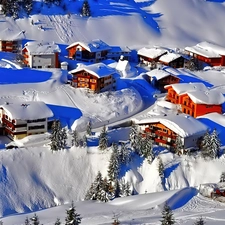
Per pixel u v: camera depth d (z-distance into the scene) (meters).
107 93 184.75
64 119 167.75
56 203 135.38
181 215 115.88
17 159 141.12
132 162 143.62
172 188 139.88
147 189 139.62
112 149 143.75
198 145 151.00
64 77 197.88
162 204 124.19
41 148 145.62
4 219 121.19
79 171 142.88
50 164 142.50
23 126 155.25
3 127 160.12
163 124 151.25
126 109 180.62
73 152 145.38
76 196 138.00
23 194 134.62
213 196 129.38
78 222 100.88
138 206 126.44
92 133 159.50
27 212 130.12
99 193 134.50
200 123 154.88
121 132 159.38
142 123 156.12
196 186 139.38
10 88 180.62
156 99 197.00
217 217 112.62
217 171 143.25
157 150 149.75
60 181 140.00
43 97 178.50
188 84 188.38
